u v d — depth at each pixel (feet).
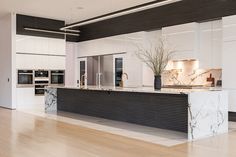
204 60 22.17
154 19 25.52
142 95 18.88
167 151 12.49
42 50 30.53
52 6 25.66
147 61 25.22
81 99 24.39
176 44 23.38
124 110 20.27
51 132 16.72
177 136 15.51
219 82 21.85
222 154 11.96
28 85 29.55
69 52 35.70
